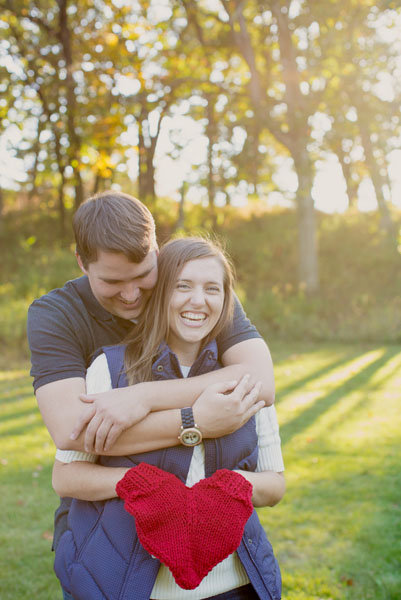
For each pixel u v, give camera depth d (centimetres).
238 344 191
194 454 168
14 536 416
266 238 2002
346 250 1908
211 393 167
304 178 1638
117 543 157
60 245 1916
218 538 150
